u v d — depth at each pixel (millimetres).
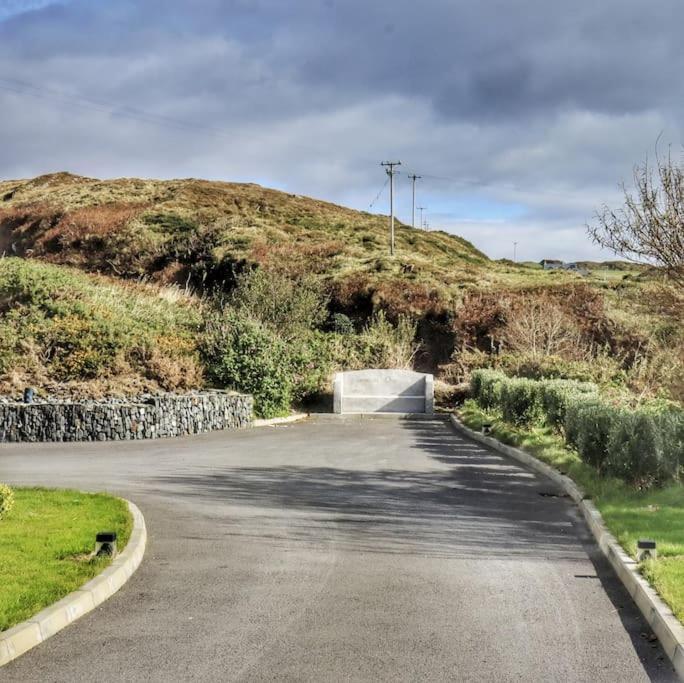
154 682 5109
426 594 7137
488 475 14758
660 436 11477
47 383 23453
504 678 5191
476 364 35688
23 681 5125
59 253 60812
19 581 6852
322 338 37125
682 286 15258
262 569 8000
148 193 75062
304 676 5203
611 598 7043
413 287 45438
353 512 11055
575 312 40781
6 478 13867
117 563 7617
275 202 78312
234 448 18906
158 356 25984
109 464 15891
